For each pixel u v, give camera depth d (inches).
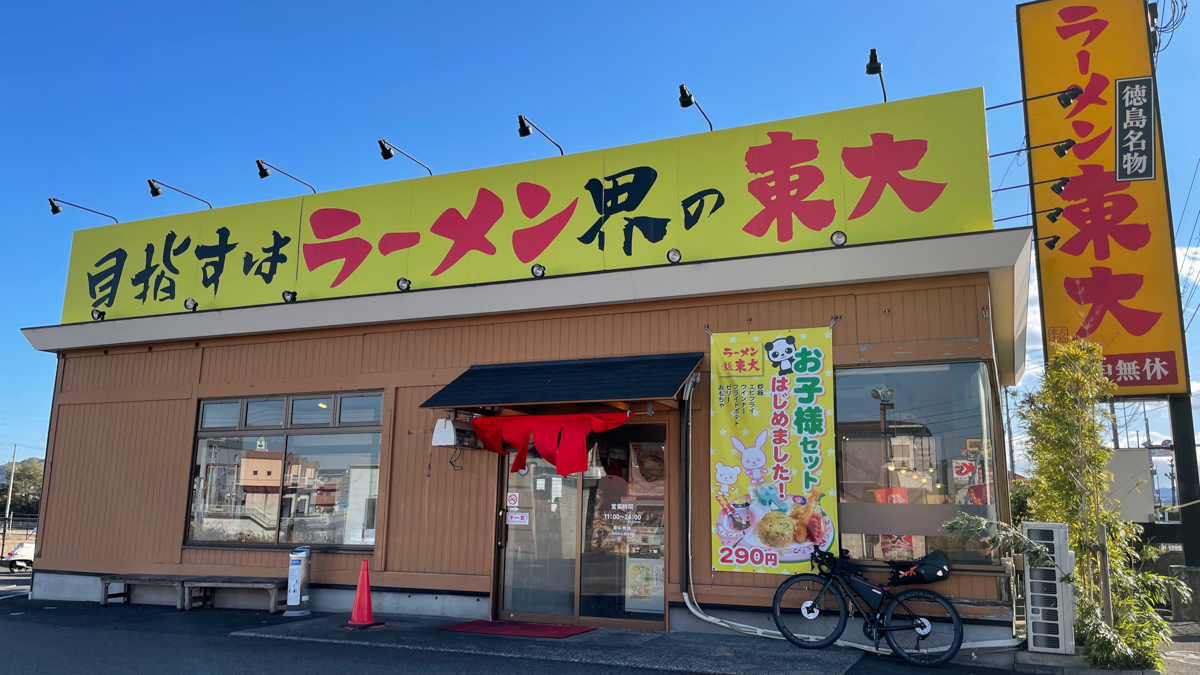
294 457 434.3
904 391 322.3
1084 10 423.2
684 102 353.1
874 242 328.2
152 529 453.7
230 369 454.6
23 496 2133.4
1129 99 413.1
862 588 299.7
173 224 478.6
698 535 340.8
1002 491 300.4
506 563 381.1
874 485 318.3
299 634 340.2
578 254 383.2
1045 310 412.8
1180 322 399.9
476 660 291.4
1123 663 270.8
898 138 337.1
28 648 320.2
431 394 405.1
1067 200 415.8
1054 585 282.0
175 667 284.7
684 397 345.7
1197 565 410.6
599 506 366.9
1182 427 409.1
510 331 395.5
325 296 432.8
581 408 364.8
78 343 486.0
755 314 348.5
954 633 283.7
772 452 333.1
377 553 400.8
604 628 352.2
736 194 358.6
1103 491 304.3
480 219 407.5
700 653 297.4
